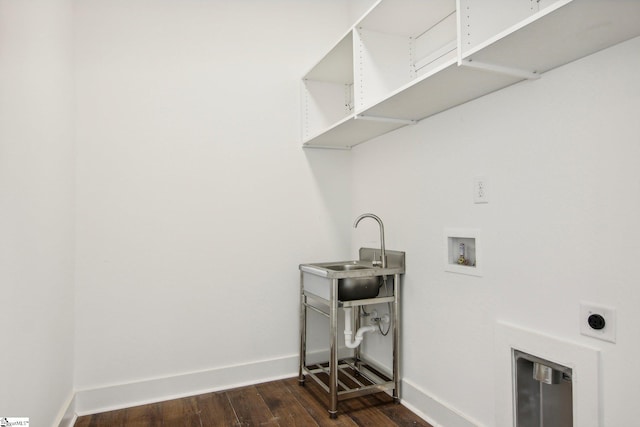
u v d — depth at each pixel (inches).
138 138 87.0
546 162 54.3
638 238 44.1
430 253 77.0
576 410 49.7
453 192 71.1
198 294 91.3
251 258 96.7
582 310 49.6
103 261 83.4
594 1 36.6
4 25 46.2
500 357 60.9
